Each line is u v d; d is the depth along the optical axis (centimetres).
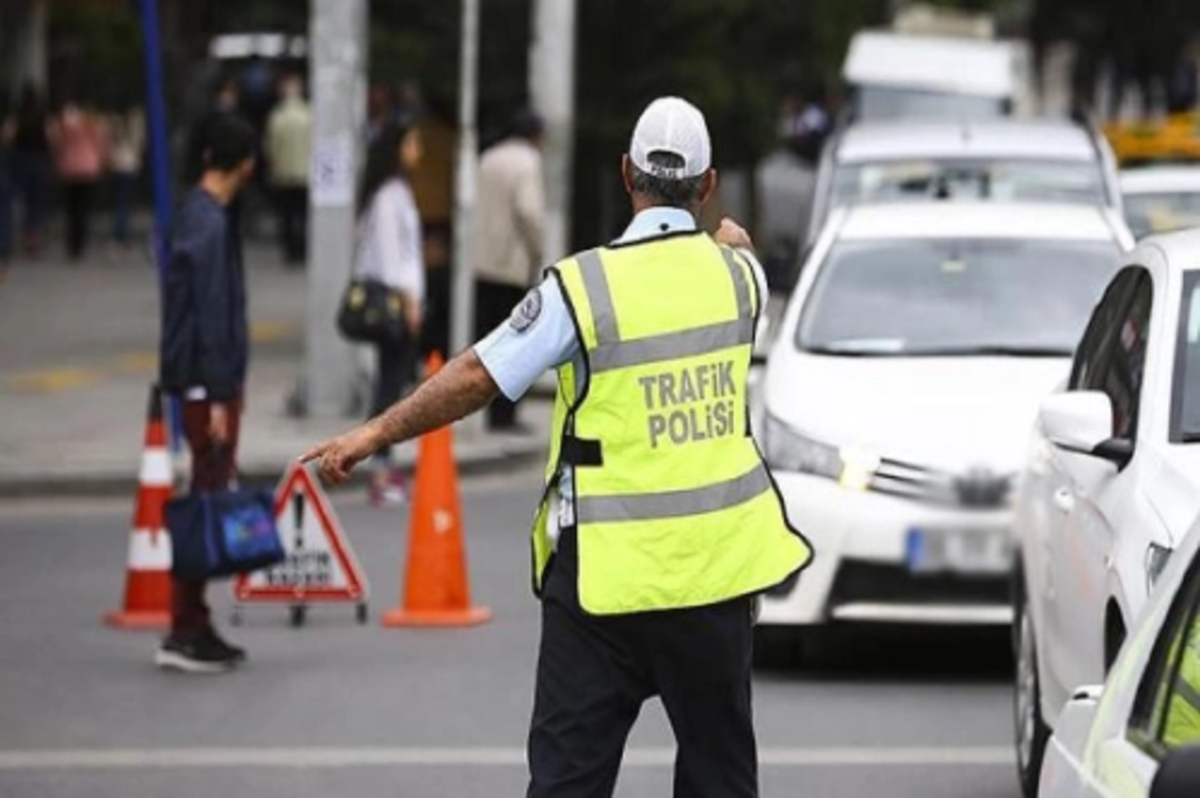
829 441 2353
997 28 9919
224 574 2405
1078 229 2714
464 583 2689
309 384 4081
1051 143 3675
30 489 3509
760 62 6034
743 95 5769
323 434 3888
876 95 6525
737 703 1434
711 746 1442
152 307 5850
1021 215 2747
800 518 2333
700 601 1398
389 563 3042
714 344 1415
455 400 1415
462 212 3922
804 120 8800
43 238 7650
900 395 2400
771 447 2388
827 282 2638
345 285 4062
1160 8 9300
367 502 3522
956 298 2608
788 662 2483
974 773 2028
